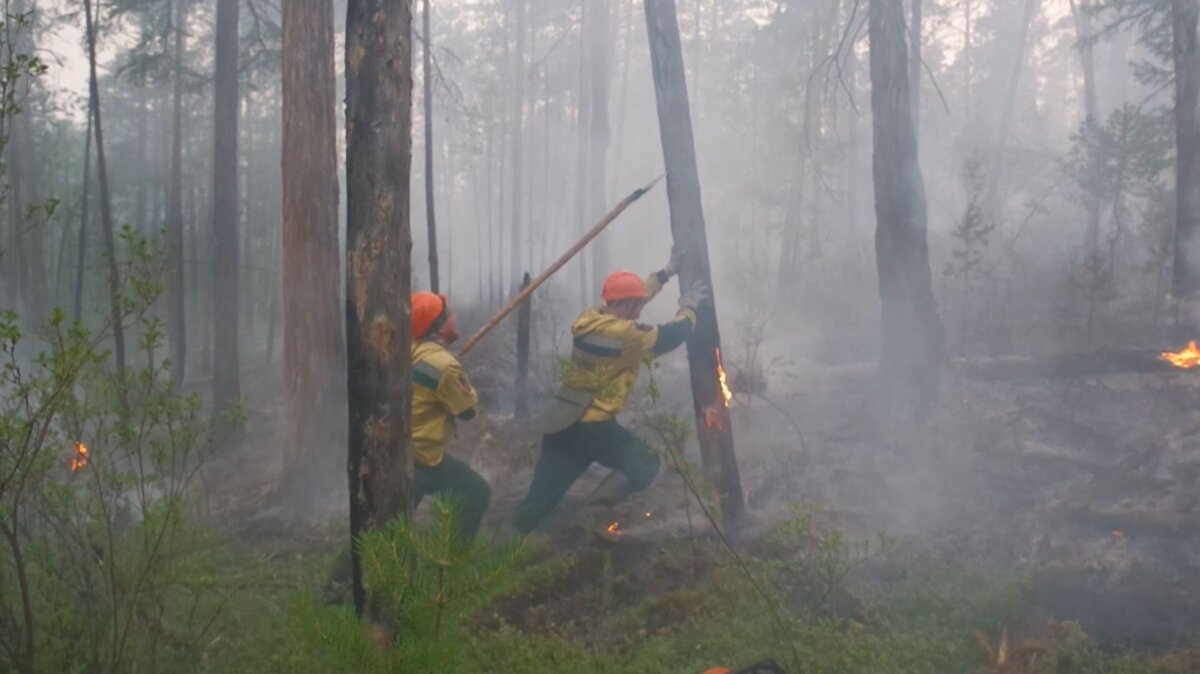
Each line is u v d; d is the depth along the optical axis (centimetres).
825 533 532
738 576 502
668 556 553
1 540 384
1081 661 412
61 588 386
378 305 365
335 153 869
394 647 283
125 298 382
